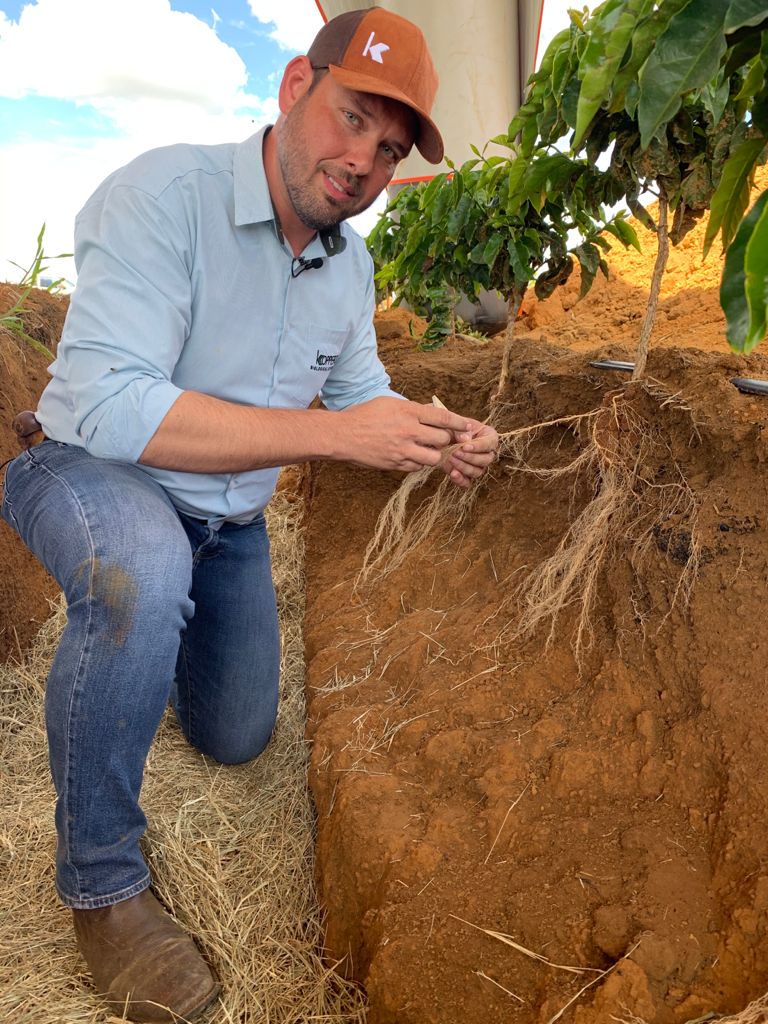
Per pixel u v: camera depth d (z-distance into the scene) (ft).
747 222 2.58
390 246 13.84
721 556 5.29
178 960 4.76
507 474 7.86
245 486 5.99
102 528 4.64
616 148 6.10
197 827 6.12
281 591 9.53
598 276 16.52
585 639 5.78
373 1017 4.48
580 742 5.15
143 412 4.50
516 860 4.64
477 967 4.26
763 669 4.68
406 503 8.94
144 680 4.58
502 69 16.28
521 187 6.83
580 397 7.35
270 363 5.63
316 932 5.31
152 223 4.75
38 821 6.22
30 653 8.64
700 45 2.80
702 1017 3.65
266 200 4.97
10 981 4.92
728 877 4.10
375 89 4.50
